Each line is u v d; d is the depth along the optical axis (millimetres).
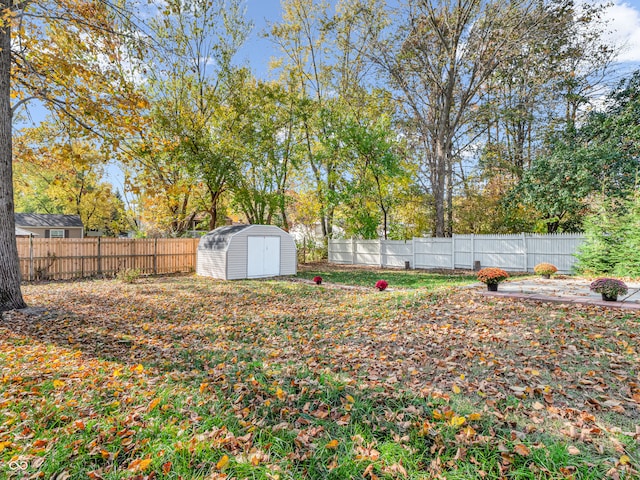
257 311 7828
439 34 18297
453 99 20828
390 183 21750
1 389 3545
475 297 7891
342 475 2283
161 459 2391
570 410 2945
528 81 19578
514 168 20156
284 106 20781
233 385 3680
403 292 9438
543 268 12055
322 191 22453
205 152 16469
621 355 4113
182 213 19750
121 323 6750
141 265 16344
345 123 20328
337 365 4262
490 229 20828
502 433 2662
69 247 14430
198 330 6262
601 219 12312
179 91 18250
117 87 8273
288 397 3367
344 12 20906
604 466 2250
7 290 7473
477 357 4285
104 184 28125
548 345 4559
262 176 20500
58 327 6352
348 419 2949
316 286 12086
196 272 16969
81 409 3131
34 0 6973
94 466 2354
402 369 4035
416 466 2340
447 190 23016
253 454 2477
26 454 2443
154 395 3451
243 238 14758
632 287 8875
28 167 15250
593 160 14812
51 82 7918
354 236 23359
